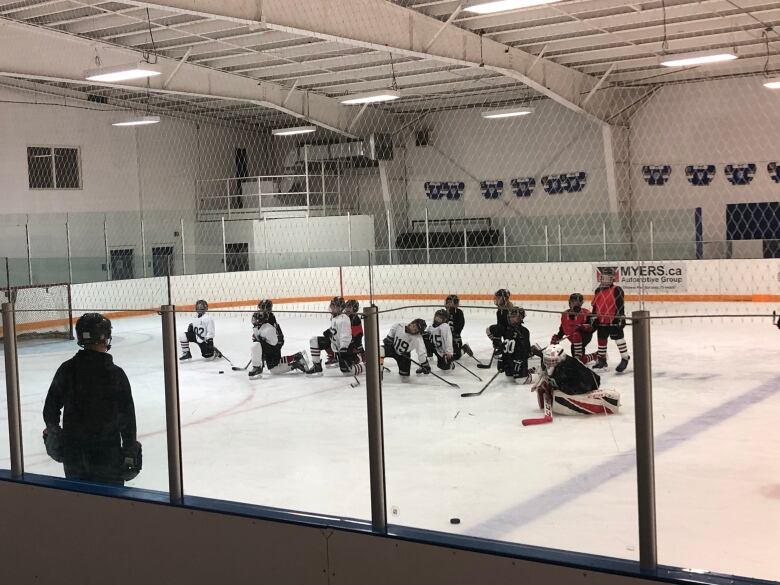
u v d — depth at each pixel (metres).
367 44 13.45
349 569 3.09
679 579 2.56
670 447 6.03
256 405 8.40
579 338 9.57
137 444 4.00
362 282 19.70
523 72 17.27
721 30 15.98
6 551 3.99
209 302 19.33
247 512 3.32
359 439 6.69
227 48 16.75
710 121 20.05
